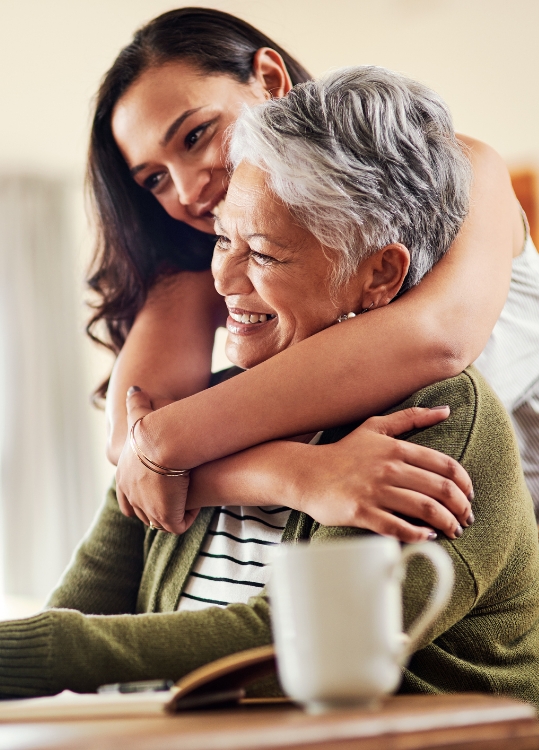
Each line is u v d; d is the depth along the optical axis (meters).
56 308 5.44
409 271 1.13
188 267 1.67
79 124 4.82
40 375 5.41
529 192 4.60
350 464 0.98
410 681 0.99
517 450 1.07
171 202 1.65
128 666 0.87
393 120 1.10
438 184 1.14
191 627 0.90
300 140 1.08
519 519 1.03
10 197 5.44
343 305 1.13
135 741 0.52
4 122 4.77
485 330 1.15
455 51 4.13
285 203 1.08
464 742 0.56
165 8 3.80
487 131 4.61
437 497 0.94
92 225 1.79
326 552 0.63
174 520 1.18
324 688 0.62
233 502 1.13
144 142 1.61
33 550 5.32
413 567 0.91
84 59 4.17
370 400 1.08
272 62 1.69
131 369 1.51
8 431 5.38
